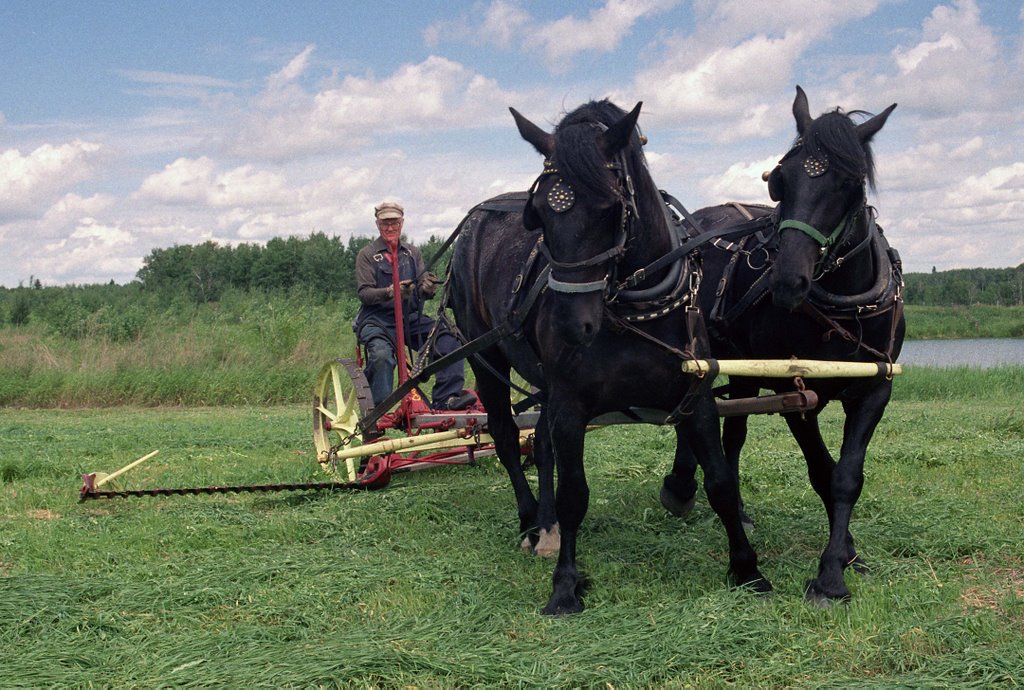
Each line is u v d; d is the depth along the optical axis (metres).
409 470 7.82
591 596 4.68
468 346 5.52
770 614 4.24
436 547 5.81
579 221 4.02
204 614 4.48
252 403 17.33
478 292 6.06
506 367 6.30
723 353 5.37
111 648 4.00
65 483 8.02
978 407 13.20
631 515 6.43
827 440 9.45
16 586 4.76
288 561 5.25
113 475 7.35
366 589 4.83
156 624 4.36
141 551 5.71
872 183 4.56
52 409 16.39
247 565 5.16
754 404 4.62
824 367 4.38
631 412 4.66
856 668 3.67
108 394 17.11
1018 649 3.66
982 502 6.32
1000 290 63.25
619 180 4.16
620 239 4.14
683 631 3.93
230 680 3.59
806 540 5.66
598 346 4.45
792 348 4.86
